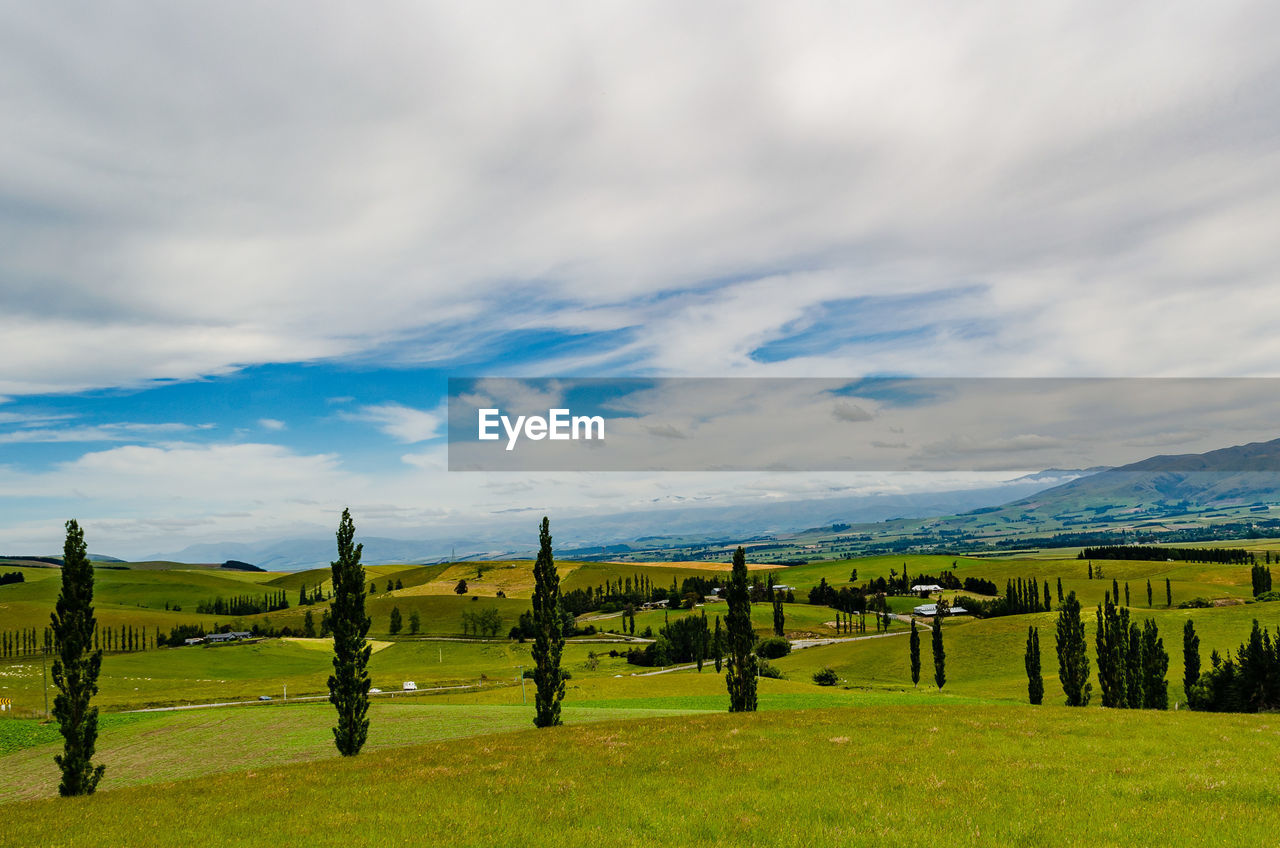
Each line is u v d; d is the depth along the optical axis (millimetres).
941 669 118562
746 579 57125
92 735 38406
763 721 43062
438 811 25516
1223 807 22984
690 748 34906
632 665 196250
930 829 21484
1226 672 68500
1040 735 36031
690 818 23438
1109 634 69938
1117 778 26750
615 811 24656
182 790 32562
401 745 50656
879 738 35969
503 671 192125
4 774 56312
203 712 80812
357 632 43812
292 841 22797
